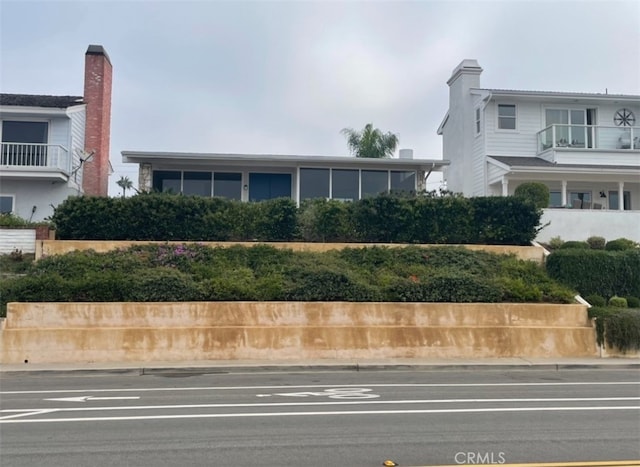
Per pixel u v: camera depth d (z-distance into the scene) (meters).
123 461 6.25
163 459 6.32
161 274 15.73
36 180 25.75
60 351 14.19
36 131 26.38
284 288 15.81
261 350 14.72
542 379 12.45
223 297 15.48
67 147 26.34
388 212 20.66
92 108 28.97
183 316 14.86
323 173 26.48
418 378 12.56
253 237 20.47
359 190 26.61
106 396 10.20
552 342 15.38
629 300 17.31
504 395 10.31
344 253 18.89
